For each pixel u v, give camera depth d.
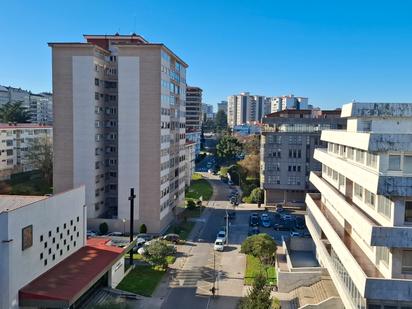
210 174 142.12
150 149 67.69
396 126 34.66
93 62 67.94
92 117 68.62
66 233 44.28
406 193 27.03
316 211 47.97
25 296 34.84
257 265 54.06
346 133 35.47
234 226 75.88
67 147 69.25
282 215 83.44
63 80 68.31
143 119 67.38
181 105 83.62
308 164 89.81
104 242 52.91
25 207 35.91
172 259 56.66
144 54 66.38
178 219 79.31
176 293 45.75
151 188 68.25
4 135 106.81
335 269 38.16
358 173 31.81
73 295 35.19
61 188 69.94
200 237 68.44
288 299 43.91
